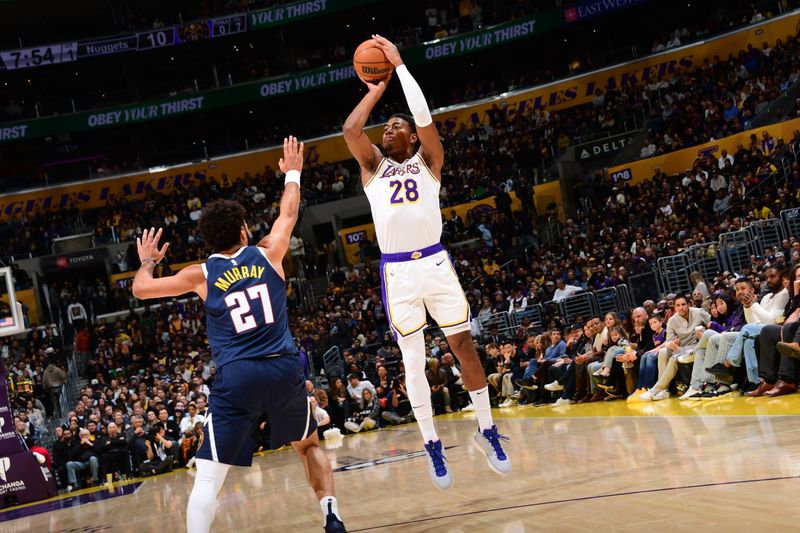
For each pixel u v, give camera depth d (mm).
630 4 28109
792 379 8203
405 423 15898
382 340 20688
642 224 21344
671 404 9461
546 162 27531
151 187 30062
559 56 32000
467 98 30188
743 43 25922
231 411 3738
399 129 4879
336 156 30656
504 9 30344
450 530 4082
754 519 3252
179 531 6410
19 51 28625
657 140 25156
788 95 22891
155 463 15062
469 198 26891
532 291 18969
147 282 3992
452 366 16062
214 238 4078
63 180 29766
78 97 31750
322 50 34375
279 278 4031
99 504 10594
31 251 27812
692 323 10125
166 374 20219
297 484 8438
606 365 11375
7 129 28922
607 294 17078
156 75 33344
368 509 5320
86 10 32750
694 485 4180
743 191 20172
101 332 23594
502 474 5426
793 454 4676
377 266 24547
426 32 31188
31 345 23047
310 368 20094
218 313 3895
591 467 5520
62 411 20766
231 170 30328
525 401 14297
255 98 30438
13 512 12008
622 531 3396
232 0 32000
